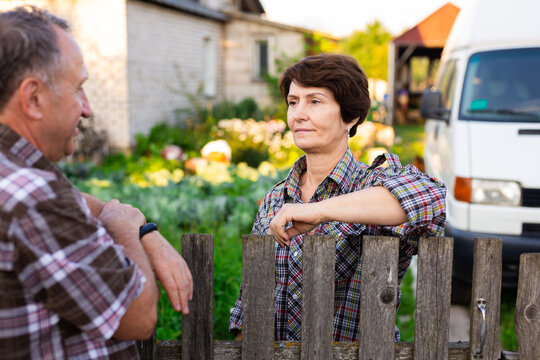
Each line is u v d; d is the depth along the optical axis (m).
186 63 13.86
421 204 1.41
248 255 1.52
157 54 12.16
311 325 1.53
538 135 4.10
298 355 1.56
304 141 1.67
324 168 1.74
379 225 1.54
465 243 4.02
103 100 10.84
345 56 1.68
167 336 3.08
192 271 1.54
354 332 1.64
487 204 4.01
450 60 5.64
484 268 1.53
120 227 1.32
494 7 4.94
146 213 5.41
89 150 9.85
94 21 10.62
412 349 1.57
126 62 10.68
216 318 3.32
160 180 6.70
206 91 15.52
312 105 1.67
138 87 11.30
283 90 1.79
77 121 1.23
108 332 1.10
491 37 4.82
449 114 4.75
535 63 4.59
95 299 1.08
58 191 1.09
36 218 1.04
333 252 1.50
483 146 4.15
